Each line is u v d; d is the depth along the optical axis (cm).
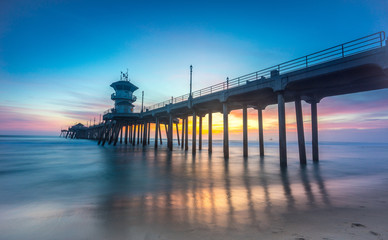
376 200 802
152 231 511
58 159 2480
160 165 1953
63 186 1105
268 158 2689
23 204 778
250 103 2839
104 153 3309
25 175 1439
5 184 1161
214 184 1149
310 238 459
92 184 1150
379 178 1381
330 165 2077
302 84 1842
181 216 621
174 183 1175
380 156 3391
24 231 527
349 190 997
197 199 829
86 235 496
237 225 542
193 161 2289
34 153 3350
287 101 2573
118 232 509
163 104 4097
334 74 1577
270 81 1927
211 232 499
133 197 873
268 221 571
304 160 2119
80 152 3519
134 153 3309
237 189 1020
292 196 870
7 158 2608
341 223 554
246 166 1922
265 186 1098
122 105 5941
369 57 1320
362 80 1739
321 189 1021
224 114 2497
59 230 530
